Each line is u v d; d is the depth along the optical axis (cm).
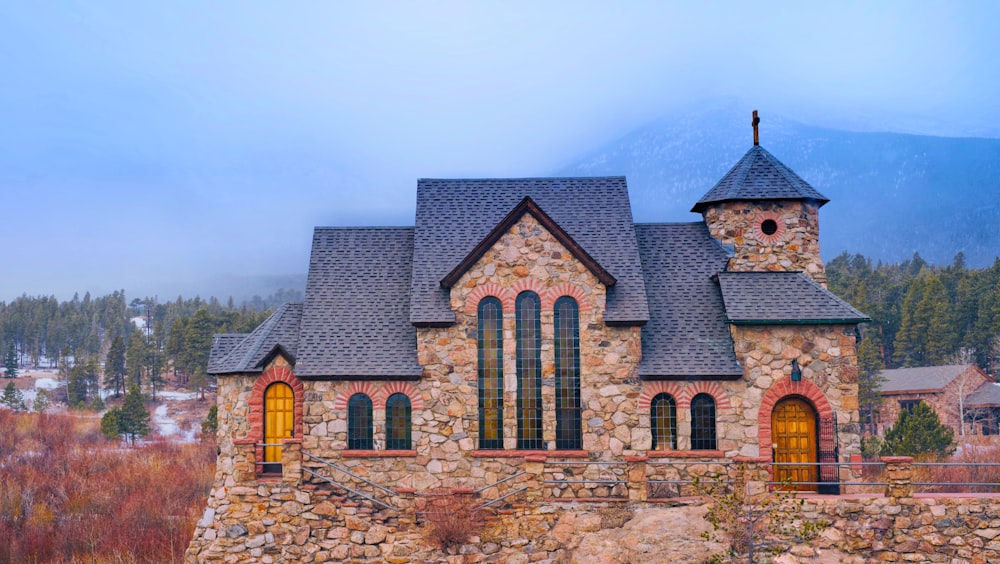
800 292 3316
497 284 3231
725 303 3262
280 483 3152
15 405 11225
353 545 3070
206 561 3131
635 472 2906
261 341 3450
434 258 3428
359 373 3206
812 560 2662
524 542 2847
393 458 3194
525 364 3216
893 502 2753
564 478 3139
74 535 4012
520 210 3234
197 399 12569
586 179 3734
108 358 13812
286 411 3372
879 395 8794
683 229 3734
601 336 3206
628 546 2678
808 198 3566
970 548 2711
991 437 7506
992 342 10331
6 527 4131
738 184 3622
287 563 3092
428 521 2964
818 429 3181
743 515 2552
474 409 3200
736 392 3178
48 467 5306
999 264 12419
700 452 3136
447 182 3738
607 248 3456
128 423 7638
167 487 4834
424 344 3234
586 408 3181
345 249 3716
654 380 3183
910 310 11419
